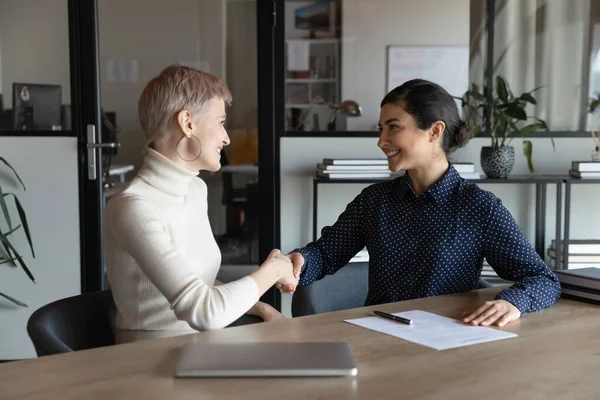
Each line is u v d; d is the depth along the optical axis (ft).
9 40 12.16
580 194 12.54
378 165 11.60
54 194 12.32
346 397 3.67
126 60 14.08
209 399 3.62
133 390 3.75
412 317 5.36
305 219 12.62
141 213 5.53
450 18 15.33
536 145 12.61
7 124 12.26
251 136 13.21
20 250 12.42
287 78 12.99
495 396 3.71
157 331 5.75
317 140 12.53
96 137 12.20
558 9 13.02
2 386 3.81
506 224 6.32
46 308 5.41
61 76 12.18
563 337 4.89
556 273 6.30
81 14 12.08
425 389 3.80
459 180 6.56
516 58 13.28
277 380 3.92
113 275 5.82
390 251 6.64
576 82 12.99
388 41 17.06
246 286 5.59
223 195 13.26
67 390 3.75
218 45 14.69
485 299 5.98
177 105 5.82
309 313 6.73
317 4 17.70
